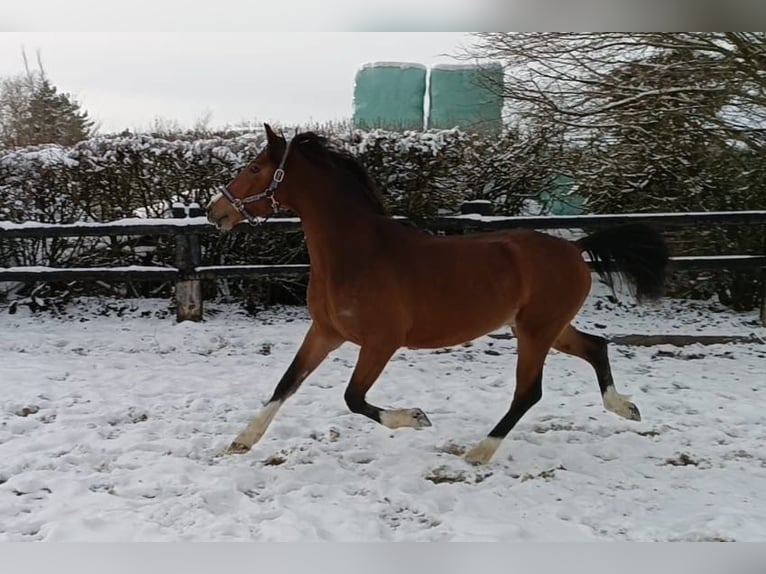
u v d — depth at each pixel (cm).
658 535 312
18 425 431
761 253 806
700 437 438
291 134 789
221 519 320
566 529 317
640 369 593
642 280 422
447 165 771
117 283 778
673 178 843
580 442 428
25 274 686
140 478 360
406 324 381
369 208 393
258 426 394
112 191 757
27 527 310
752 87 793
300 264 766
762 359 628
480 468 385
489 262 386
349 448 410
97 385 516
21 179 739
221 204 398
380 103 1101
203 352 621
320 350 401
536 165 823
